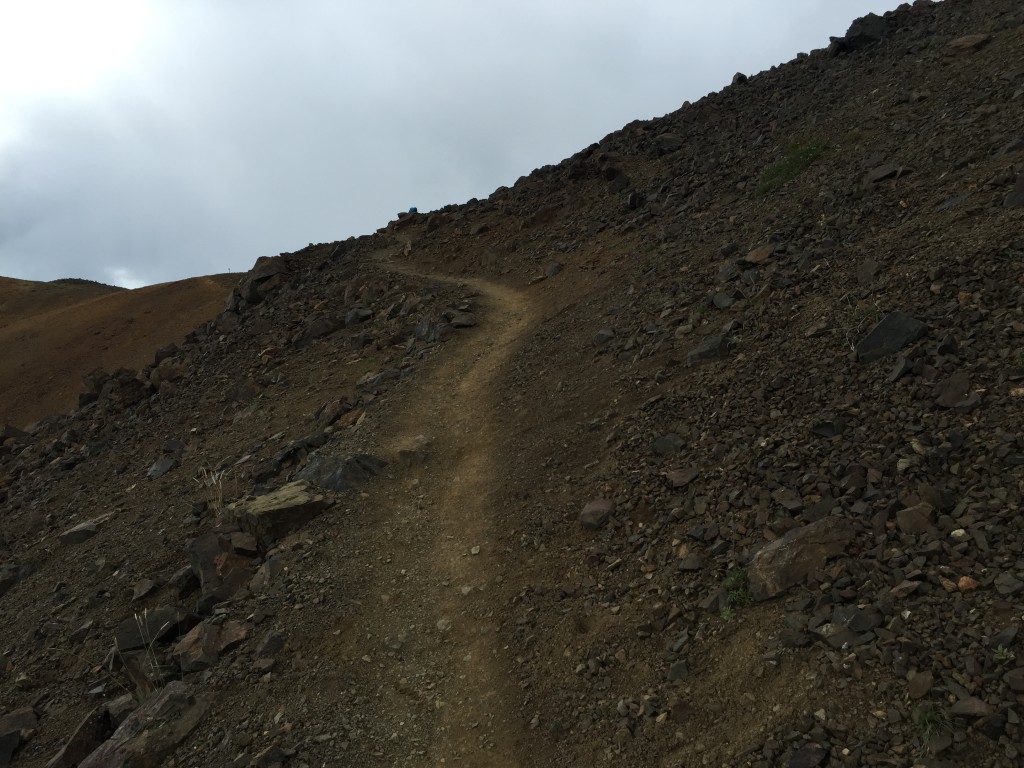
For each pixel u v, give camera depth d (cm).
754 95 3022
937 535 575
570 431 1109
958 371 732
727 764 486
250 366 2239
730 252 1526
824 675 507
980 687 448
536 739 609
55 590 1199
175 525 1275
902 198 1273
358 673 746
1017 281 814
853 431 746
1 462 2630
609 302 1681
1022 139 1200
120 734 717
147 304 5484
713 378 1012
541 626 733
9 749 819
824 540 617
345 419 1469
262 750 650
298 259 3384
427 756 634
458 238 3161
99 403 2800
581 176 3170
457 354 1752
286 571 939
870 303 948
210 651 820
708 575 673
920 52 2300
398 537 988
